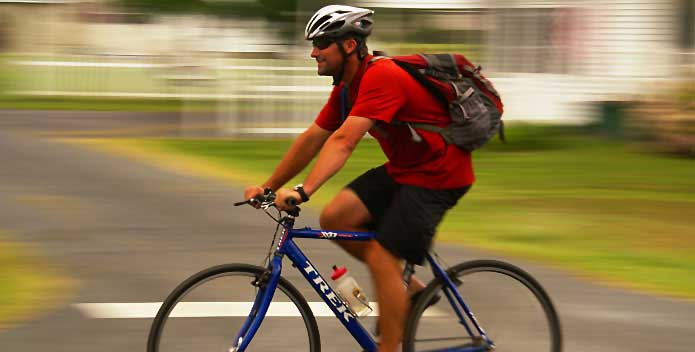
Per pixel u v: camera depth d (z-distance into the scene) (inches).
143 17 2679.6
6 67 2618.1
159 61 2395.4
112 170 1178.6
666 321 607.8
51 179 1097.4
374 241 463.8
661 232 894.4
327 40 451.8
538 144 1569.9
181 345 452.8
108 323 578.2
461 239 839.7
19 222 861.8
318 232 460.1
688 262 773.9
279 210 448.5
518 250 804.0
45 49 2942.9
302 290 650.8
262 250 783.1
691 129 1477.6
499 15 1872.5
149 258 744.3
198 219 893.2
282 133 1643.7
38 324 572.4
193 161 1294.3
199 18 2228.1
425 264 474.9
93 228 844.0
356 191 470.0
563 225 916.0
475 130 458.3
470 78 468.4
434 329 477.1
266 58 1958.7
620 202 1057.5
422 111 454.0
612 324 598.5
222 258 751.7
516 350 488.7
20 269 699.4
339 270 466.0
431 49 1929.1
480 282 484.1
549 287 681.0
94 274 691.4
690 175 1274.6
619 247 825.5
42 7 3041.3
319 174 438.0
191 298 453.1
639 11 1769.2
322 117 484.4
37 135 1524.4
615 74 1781.5
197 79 2078.0
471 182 469.4
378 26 1941.4
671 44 1771.7
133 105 2126.0
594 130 1692.9
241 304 457.4
